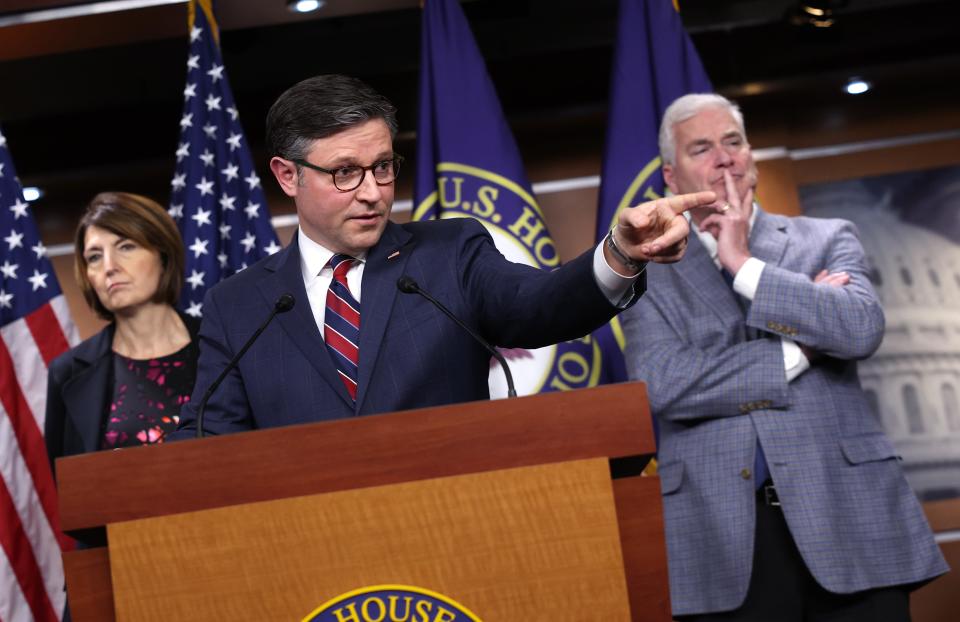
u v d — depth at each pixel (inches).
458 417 61.9
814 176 209.3
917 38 207.2
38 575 154.3
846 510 113.0
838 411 117.2
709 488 116.1
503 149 173.2
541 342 77.1
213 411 83.6
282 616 59.9
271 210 212.5
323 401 80.0
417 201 173.0
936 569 112.7
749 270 119.9
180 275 144.5
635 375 122.9
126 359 140.9
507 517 60.8
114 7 189.8
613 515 61.1
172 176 213.9
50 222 213.8
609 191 169.6
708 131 132.4
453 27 177.8
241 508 60.7
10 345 162.9
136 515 61.2
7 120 213.9
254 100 211.6
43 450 159.9
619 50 175.0
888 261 205.6
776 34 209.0
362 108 84.0
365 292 83.0
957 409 199.0
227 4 191.9
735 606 112.1
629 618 60.2
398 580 60.1
